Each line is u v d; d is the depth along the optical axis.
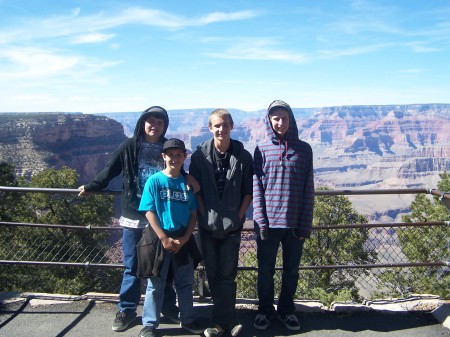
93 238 15.77
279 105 4.22
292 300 4.52
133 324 4.45
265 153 4.33
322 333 4.27
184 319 4.27
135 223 4.39
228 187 4.09
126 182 4.40
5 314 4.62
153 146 4.44
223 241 4.18
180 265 4.14
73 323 4.44
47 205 20.11
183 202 4.14
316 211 16.97
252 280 10.88
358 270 15.23
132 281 4.45
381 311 4.64
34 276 14.35
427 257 10.59
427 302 4.82
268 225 4.27
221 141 4.09
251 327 4.44
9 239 14.19
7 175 24.03
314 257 14.97
